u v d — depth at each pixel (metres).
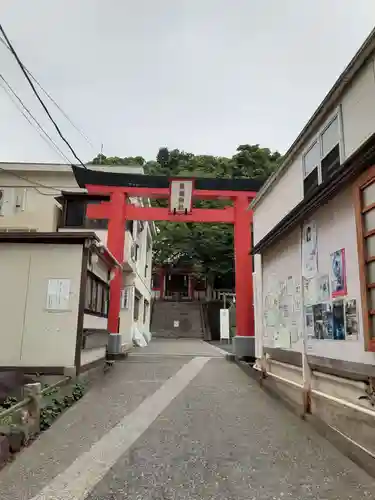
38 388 5.22
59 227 15.53
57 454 4.30
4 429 4.47
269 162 36.06
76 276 8.28
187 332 28.84
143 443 4.66
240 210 13.12
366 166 4.07
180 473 3.78
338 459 4.18
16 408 4.64
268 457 4.23
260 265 9.43
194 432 5.11
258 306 9.64
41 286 8.23
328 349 5.17
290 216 6.31
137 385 8.23
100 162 21.36
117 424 5.45
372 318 4.01
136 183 12.98
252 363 10.89
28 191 16.39
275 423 5.59
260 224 9.95
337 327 4.88
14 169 16.50
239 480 3.63
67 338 8.01
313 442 4.75
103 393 7.44
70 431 5.12
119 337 12.38
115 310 12.39
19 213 16.09
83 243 8.40
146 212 13.14
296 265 6.61
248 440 4.80
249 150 37.09
